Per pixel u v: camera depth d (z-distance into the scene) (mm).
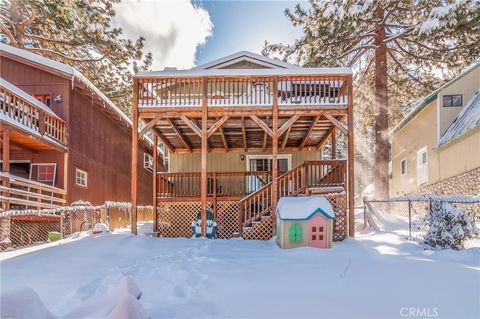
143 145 19453
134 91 9367
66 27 16375
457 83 13555
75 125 12508
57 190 11211
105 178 15094
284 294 3992
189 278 4586
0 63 12289
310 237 7465
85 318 2486
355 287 4277
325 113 9281
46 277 4645
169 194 10969
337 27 13375
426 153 14820
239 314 3357
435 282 4465
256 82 9602
